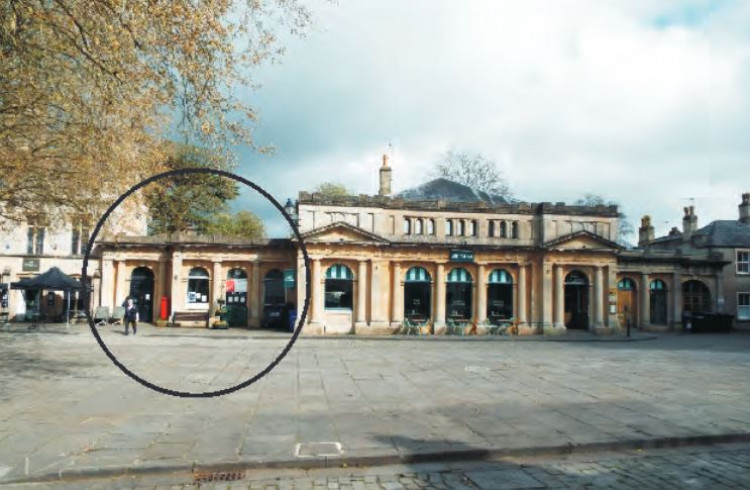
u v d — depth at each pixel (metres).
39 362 17.75
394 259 33.94
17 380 14.28
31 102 12.50
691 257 40.84
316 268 32.81
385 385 14.46
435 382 15.04
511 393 13.41
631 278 39.81
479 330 34.25
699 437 9.38
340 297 33.38
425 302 34.50
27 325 34.38
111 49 10.14
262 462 7.88
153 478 7.48
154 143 14.86
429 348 25.52
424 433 9.50
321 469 7.91
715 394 13.46
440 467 8.04
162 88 11.28
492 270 35.16
